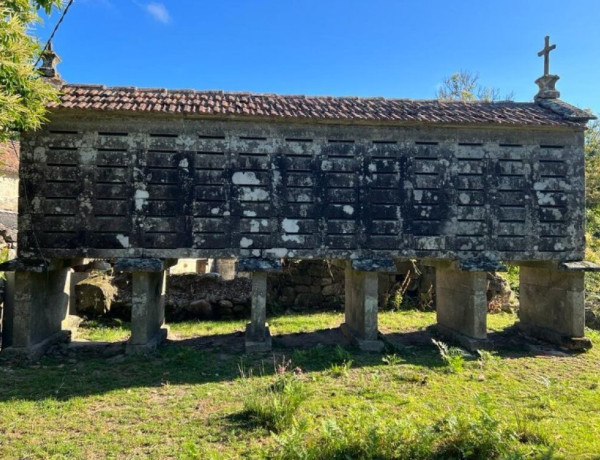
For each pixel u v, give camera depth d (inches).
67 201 319.6
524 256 352.2
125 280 483.8
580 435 192.7
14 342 310.5
